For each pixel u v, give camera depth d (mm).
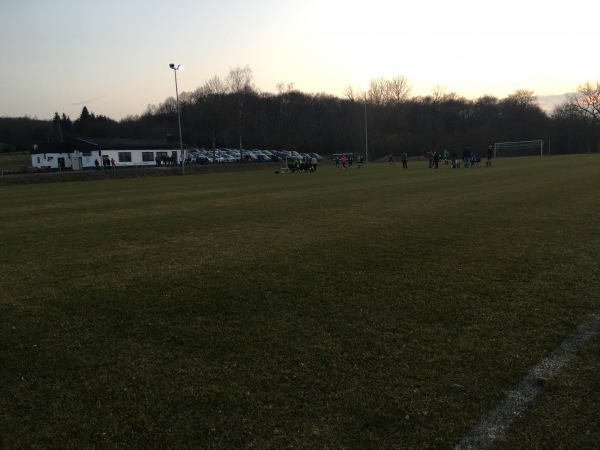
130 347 4516
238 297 5918
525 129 98750
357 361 4070
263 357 4207
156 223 13023
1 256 9102
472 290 5938
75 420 3318
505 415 3225
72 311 5594
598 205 13844
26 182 42031
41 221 14477
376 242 9203
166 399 3557
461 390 3553
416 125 103312
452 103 111625
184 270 7418
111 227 12547
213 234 10867
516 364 3936
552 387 3553
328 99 122438
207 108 80438
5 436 3152
